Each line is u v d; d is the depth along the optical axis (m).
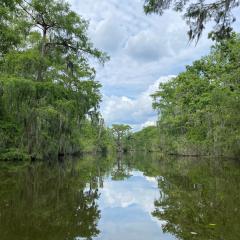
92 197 12.00
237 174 20.28
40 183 14.84
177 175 20.55
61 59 27.80
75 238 6.94
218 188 14.12
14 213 8.88
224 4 8.23
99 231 7.56
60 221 8.27
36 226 7.71
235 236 6.98
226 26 8.58
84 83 31.78
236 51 31.11
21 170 20.02
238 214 9.05
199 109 46.25
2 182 14.50
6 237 6.82
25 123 26.36
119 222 8.42
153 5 7.83
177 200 11.46
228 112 34.31
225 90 35.97
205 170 23.88
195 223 8.20
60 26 26.06
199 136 48.38
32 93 24.45
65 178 17.45
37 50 26.56
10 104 24.11
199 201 11.15
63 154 39.38
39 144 27.38
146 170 25.47
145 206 10.52
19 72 25.44
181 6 8.06
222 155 44.44
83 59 28.19
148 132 108.69
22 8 25.38
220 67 39.97
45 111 25.53
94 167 27.83
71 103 26.81
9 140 27.56
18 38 22.02
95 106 32.31
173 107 58.41
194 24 8.52
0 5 20.59
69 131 29.36
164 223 8.34
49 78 28.02
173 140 60.50
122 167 29.67
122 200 11.60
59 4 25.77
